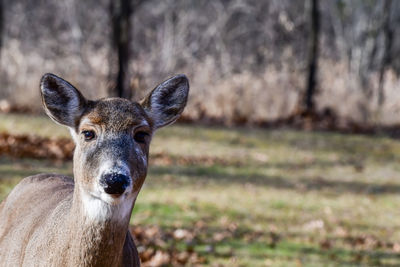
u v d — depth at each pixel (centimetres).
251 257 1028
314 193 1445
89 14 3297
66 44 3045
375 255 1091
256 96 2228
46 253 515
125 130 502
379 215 1320
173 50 2862
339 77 2559
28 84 2095
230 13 3406
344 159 1788
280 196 1392
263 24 3409
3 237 604
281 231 1167
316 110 2261
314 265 1016
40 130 1723
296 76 2411
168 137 1841
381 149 1928
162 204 1240
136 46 3183
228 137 1914
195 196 1322
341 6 3083
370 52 2873
